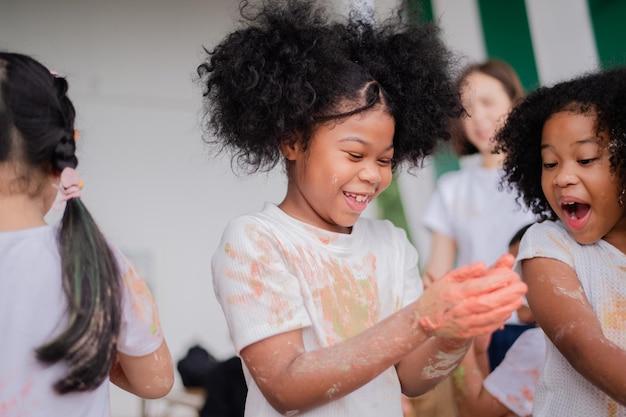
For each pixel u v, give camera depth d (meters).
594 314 1.99
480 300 1.65
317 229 2.06
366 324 2.05
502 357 2.93
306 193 2.04
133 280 1.86
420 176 4.28
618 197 2.08
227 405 3.32
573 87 2.16
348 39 2.19
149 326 1.87
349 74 2.04
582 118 2.09
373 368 1.77
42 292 1.73
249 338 1.91
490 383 2.57
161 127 5.14
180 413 4.38
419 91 2.22
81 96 4.96
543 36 4.39
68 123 1.82
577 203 2.10
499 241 3.69
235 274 1.97
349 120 1.98
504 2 4.43
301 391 1.80
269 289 1.95
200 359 4.19
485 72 3.74
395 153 2.29
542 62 4.39
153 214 5.12
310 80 2.01
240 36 2.13
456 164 4.29
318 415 1.94
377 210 4.45
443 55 2.32
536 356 2.57
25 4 4.84
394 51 2.22
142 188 5.11
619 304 2.05
